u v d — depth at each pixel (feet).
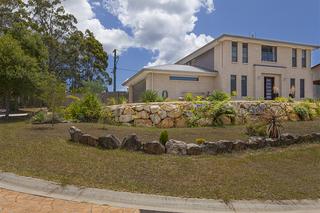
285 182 23.03
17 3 93.25
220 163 26.25
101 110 48.60
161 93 69.10
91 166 23.13
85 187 19.19
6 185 18.98
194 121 45.29
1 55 54.24
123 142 28.99
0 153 24.99
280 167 26.94
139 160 25.41
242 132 38.19
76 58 119.55
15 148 26.76
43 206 16.34
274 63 78.23
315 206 19.35
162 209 17.26
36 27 100.48
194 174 23.04
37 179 19.83
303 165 28.14
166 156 27.27
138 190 19.35
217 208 17.93
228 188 20.74
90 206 16.84
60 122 44.83
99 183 19.99
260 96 74.18
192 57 88.99
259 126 36.91
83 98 51.67
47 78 48.11
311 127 42.45
